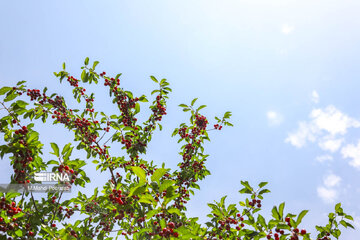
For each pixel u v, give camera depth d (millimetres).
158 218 5598
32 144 4957
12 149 4801
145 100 8133
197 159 8367
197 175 8164
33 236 5035
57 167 4980
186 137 8695
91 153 7617
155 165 7977
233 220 5234
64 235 4543
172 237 3836
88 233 6355
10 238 4762
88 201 6359
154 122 8305
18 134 4980
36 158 5266
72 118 7789
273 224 4367
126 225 7066
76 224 5594
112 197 4930
